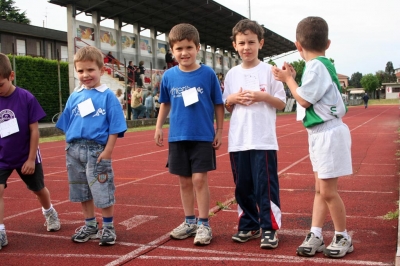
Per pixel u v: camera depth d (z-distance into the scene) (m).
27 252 3.93
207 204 4.07
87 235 4.20
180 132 4.03
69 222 4.95
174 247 3.94
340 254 3.52
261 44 4.14
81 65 4.09
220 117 4.19
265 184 3.85
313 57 3.58
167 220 4.91
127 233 4.43
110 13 25.17
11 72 4.19
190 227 4.21
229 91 4.13
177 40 4.01
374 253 3.62
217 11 28.19
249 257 3.62
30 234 4.50
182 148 4.12
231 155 4.04
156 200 5.95
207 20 30.25
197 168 4.02
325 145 3.46
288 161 9.40
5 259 3.75
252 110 3.92
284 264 3.44
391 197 5.68
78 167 4.11
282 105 3.96
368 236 4.08
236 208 5.35
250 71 4.04
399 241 3.57
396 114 31.33
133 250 3.89
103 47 24.73
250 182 3.98
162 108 4.35
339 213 3.55
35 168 4.36
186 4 26.22
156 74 25.30
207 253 3.75
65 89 24.91
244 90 3.98
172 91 4.11
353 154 10.15
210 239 4.02
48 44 41.56
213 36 34.84
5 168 4.17
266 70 4.01
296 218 4.82
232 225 4.61
